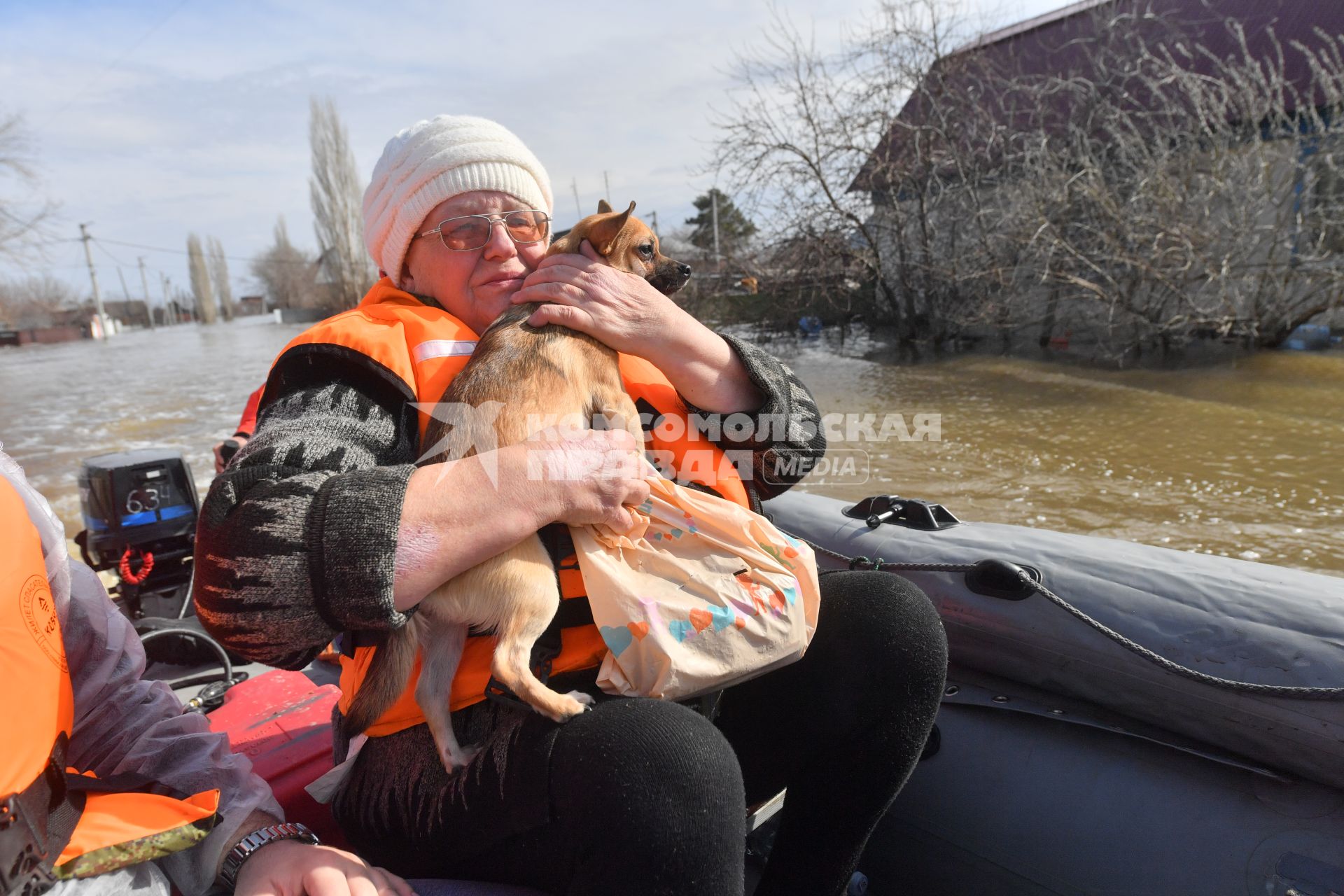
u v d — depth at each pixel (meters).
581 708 1.40
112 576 4.02
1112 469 6.49
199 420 12.68
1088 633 2.02
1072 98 13.73
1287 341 11.52
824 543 2.70
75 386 19.30
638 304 1.86
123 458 3.34
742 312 16.86
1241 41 11.91
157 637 2.48
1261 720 1.72
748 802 1.83
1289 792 1.70
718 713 1.84
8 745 1.06
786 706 1.72
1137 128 12.58
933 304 14.79
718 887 1.31
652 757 1.29
